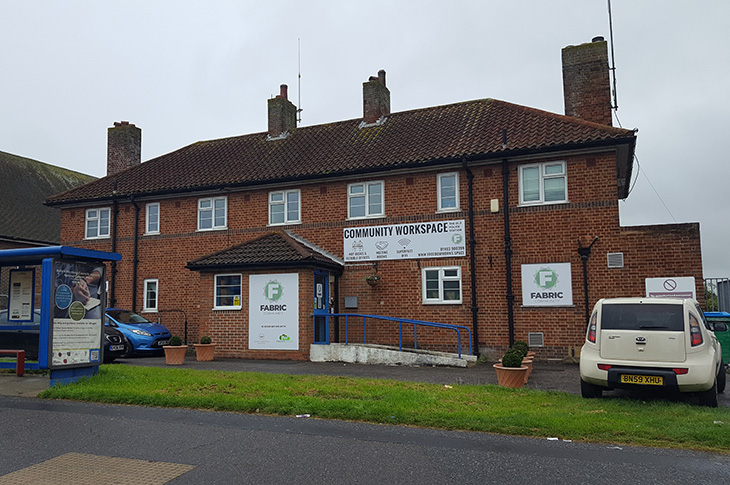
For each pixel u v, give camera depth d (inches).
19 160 1307.8
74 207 906.7
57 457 245.0
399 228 712.4
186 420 315.3
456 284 684.7
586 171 640.4
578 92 734.5
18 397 391.9
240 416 325.4
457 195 692.7
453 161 682.8
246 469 226.7
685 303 366.0
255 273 676.7
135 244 853.2
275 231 763.4
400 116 858.1
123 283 858.1
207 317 693.9
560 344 630.5
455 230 686.5
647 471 222.7
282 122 925.8
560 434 275.9
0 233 1075.9
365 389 397.4
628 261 617.0
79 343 433.4
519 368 422.3
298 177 753.6
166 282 831.7
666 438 267.4
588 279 628.4
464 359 602.2
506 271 657.6
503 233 665.6
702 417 309.1
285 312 658.8
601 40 743.7
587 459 238.2
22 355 456.8
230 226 805.9
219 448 257.3
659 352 355.6
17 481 213.5
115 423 308.8
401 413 314.7
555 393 392.2
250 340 670.5
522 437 275.6
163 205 850.1
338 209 748.6
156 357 700.7
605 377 363.6
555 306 636.7
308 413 327.6
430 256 694.5
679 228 605.0
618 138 614.2
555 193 653.9
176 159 949.2
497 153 660.1
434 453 247.3
